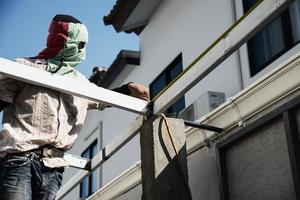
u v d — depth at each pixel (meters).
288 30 5.44
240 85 5.86
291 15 5.45
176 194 3.32
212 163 4.85
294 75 3.94
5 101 2.99
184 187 3.36
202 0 7.32
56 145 3.03
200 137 5.00
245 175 4.43
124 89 3.40
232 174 4.60
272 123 4.22
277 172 4.07
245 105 4.43
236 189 4.52
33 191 2.92
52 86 2.97
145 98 3.41
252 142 4.42
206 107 5.60
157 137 3.39
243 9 6.25
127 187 6.53
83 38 3.21
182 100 7.48
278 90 4.11
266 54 5.65
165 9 8.64
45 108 3.03
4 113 3.08
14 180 2.82
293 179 3.81
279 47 5.50
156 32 8.88
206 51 2.88
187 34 7.65
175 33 8.11
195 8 7.51
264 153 4.26
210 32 6.93
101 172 10.52
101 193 7.19
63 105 3.14
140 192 6.23
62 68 3.16
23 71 2.90
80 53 3.23
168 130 3.44
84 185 11.57
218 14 6.78
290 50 5.26
